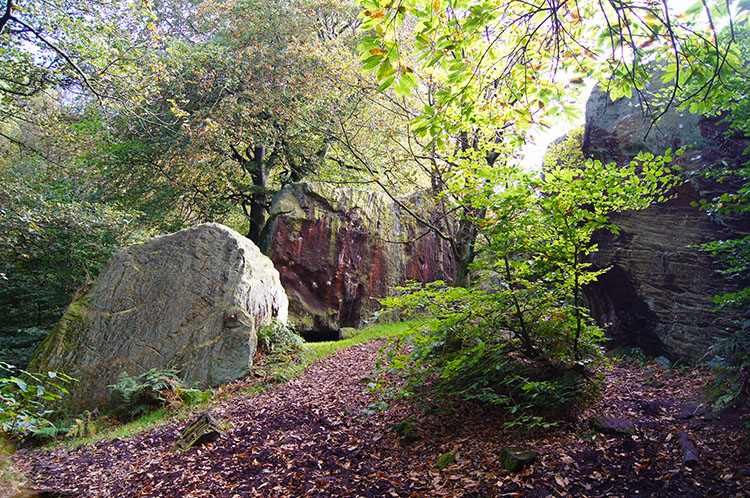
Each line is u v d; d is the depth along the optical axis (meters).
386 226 14.04
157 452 5.88
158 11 17.83
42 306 11.81
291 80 13.14
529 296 4.86
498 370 5.12
